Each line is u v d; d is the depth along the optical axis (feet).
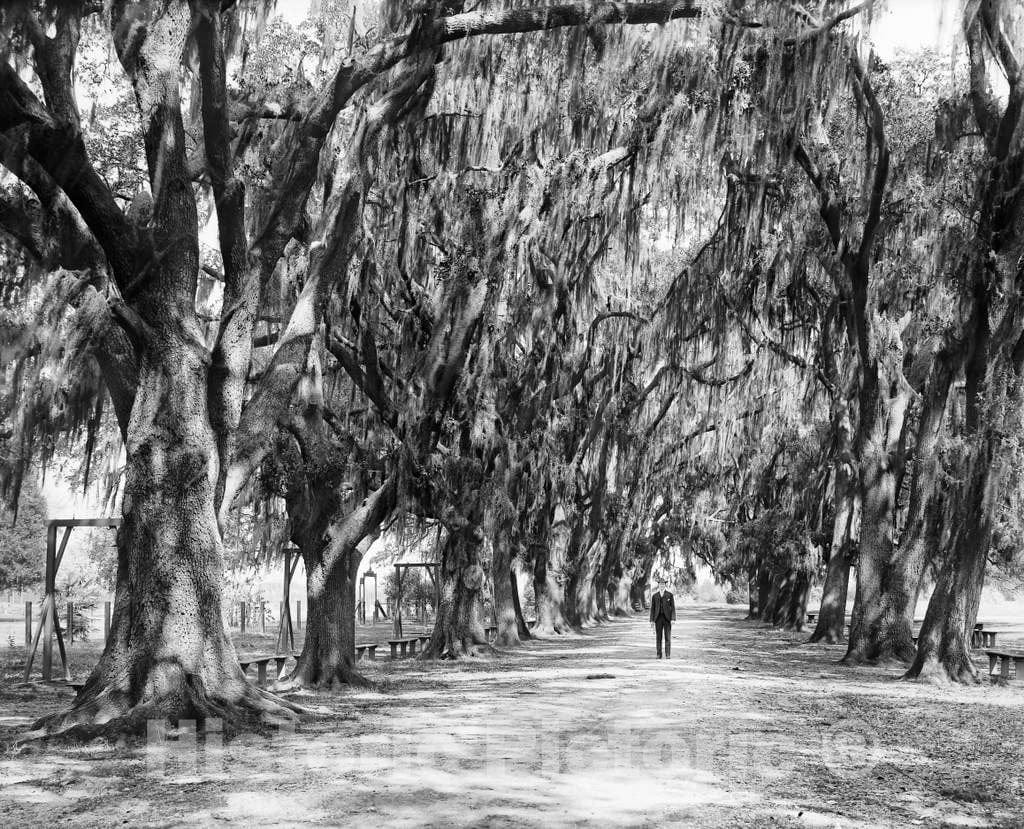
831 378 123.03
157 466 46.29
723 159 87.25
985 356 75.25
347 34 61.72
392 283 79.61
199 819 26.94
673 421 162.30
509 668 84.79
